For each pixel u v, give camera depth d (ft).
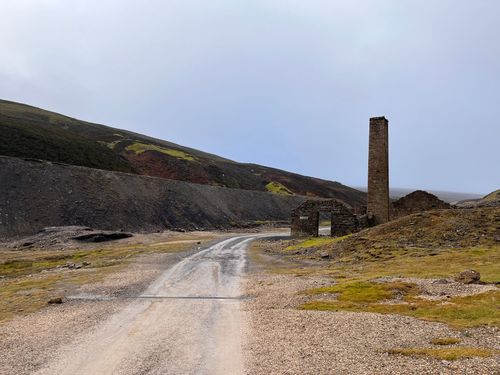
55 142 389.60
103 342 56.59
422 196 177.58
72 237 214.28
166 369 45.98
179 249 178.60
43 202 255.09
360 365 43.60
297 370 43.32
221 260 145.28
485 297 69.00
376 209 172.96
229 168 645.10
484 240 123.75
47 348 54.39
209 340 56.34
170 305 79.30
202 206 356.79
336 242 151.53
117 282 105.19
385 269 106.01
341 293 82.07
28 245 204.13
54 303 83.25
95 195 286.46
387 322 59.77
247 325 63.46
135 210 297.53
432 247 125.29
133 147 566.77
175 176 496.23
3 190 245.24
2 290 103.04
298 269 120.88
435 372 40.16
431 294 76.23
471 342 49.42
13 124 389.60
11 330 63.87
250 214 404.98
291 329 59.52
